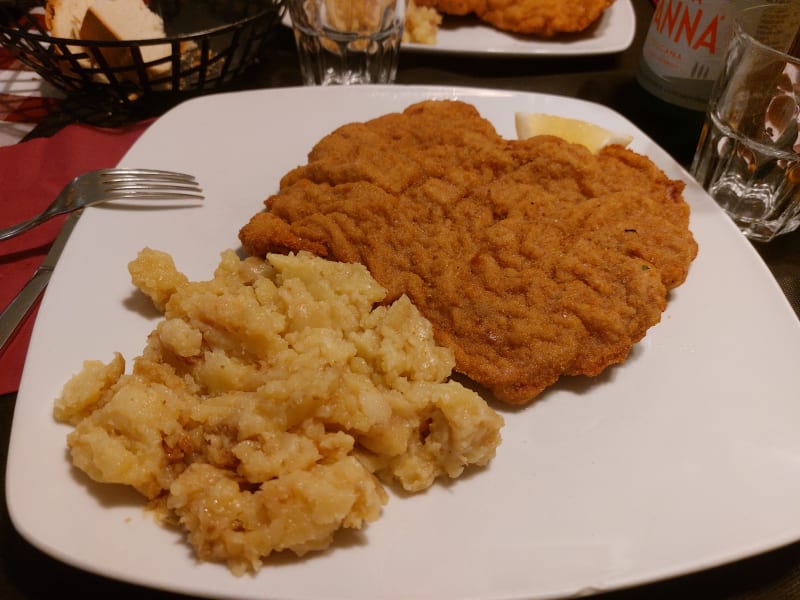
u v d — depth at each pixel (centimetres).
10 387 23
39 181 31
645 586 19
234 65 40
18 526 18
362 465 20
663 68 37
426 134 29
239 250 27
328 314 23
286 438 19
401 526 19
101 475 18
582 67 43
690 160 36
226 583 17
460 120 30
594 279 24
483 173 27
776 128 30
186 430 20
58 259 26
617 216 26
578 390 23
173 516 19
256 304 22
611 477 21
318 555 18
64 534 18
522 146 28
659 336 25
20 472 19
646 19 49
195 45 39
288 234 26
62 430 20
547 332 23
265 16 37
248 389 21
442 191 26
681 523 20
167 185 29
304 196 27
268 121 32
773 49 29
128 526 18
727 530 19
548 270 24
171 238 27
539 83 42
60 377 22
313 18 40
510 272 24
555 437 22
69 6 37
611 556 19
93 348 23
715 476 21
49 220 29
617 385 23
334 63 42
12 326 24
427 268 24
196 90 38
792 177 30
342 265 24
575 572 18
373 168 27
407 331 22
